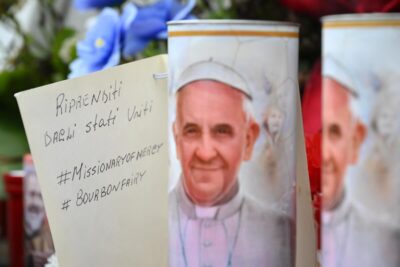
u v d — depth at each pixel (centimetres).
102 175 81
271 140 66
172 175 69
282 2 128
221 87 65
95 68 105
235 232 66
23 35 179
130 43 108
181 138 67
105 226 82
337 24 56
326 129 58
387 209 56
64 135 79
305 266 75
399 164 56
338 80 57
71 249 80
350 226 57
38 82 179
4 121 185
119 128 81
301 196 73
